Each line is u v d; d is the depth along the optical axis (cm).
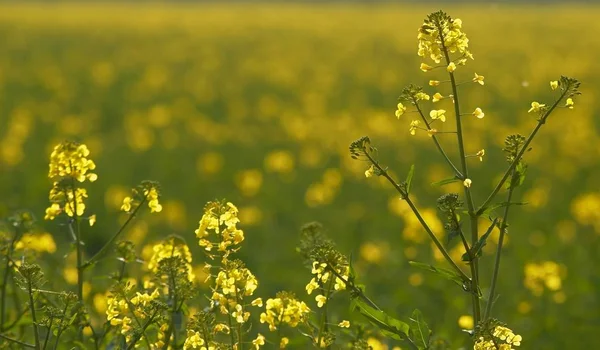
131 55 5953
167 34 7369
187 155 2670
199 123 3175
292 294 625
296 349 895
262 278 1337
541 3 13200
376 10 11250
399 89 4369
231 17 9506
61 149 660
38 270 607
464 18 9006
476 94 3834
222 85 4647
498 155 2547
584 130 2686
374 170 597
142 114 3684
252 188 1975
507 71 4894
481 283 1258
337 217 1811
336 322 795
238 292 598
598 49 5884
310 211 1895
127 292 620
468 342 879
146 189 678
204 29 7844
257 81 4819
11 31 7206
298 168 2489
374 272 1374
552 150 2700
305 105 3878
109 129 3438
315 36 7275
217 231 604
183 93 4366
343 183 2241
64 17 8831
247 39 7038
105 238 1661
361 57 5862
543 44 6269
